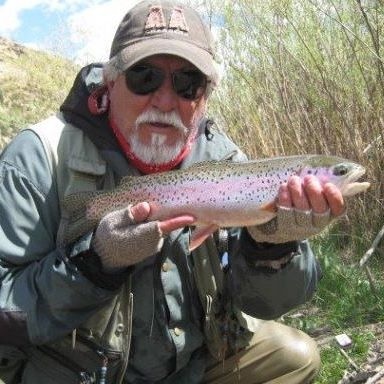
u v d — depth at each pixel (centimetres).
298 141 157
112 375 76
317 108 155
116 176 76
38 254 73
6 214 73
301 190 65
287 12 154
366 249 146
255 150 167
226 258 79
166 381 80
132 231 66
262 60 164
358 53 150
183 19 76
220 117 175
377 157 148
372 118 151
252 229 70
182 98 74
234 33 165
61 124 77
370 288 125
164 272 76
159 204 70
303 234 67
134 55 72
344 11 149
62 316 69
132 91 73
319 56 155
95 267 68
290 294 76
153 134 75
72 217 72
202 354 84
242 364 86
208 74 75
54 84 324
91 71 79
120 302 74
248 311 79
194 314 79
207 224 71
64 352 75
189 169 71
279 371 86
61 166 75
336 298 125
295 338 88
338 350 107
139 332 76
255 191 69
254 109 168
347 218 151
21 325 70
